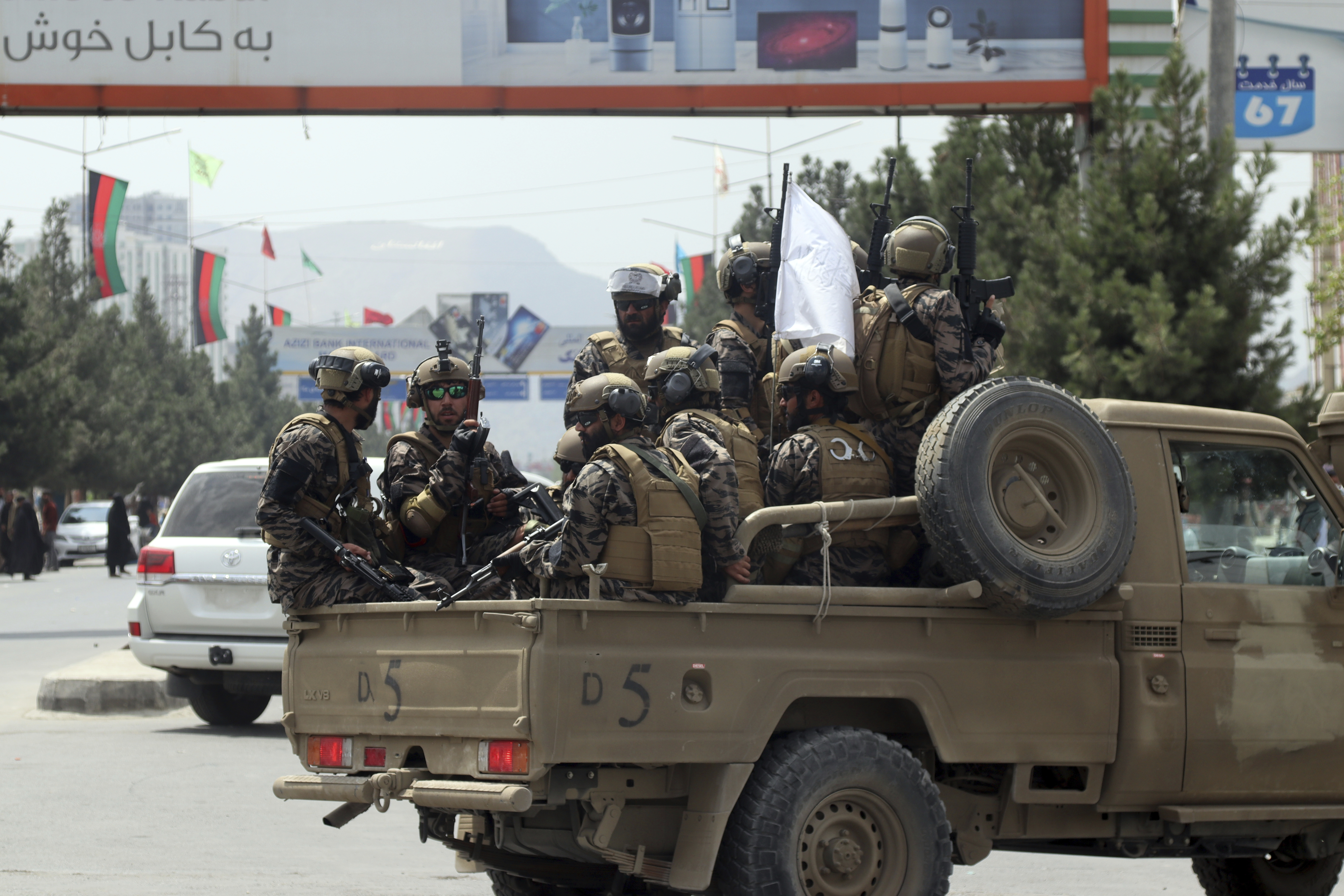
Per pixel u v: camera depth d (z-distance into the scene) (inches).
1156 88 1899.6
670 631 597.3
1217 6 1824.6
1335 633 738.8
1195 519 737.6
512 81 2082.9
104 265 4854.8
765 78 2081.7
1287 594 729.6
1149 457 715.4
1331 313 2559.1
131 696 1555.1
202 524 1380.4
